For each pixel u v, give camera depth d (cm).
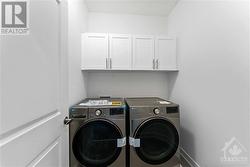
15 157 68
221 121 153
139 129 179
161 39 253
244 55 126
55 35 113
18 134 71
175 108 187
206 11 175
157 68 252
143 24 293
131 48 248
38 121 89
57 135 115
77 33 210
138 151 179
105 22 285
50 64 104
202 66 184
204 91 180
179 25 246
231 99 140
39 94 89
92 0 245
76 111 172
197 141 195
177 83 256
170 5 259
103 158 177
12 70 67
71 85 181
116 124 177
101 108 176
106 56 243
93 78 284
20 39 73
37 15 88
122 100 231
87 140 177
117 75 288
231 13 139
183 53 233
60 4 122
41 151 91
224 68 148
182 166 223
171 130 186
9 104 65
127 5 259
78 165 171
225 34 147
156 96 296
